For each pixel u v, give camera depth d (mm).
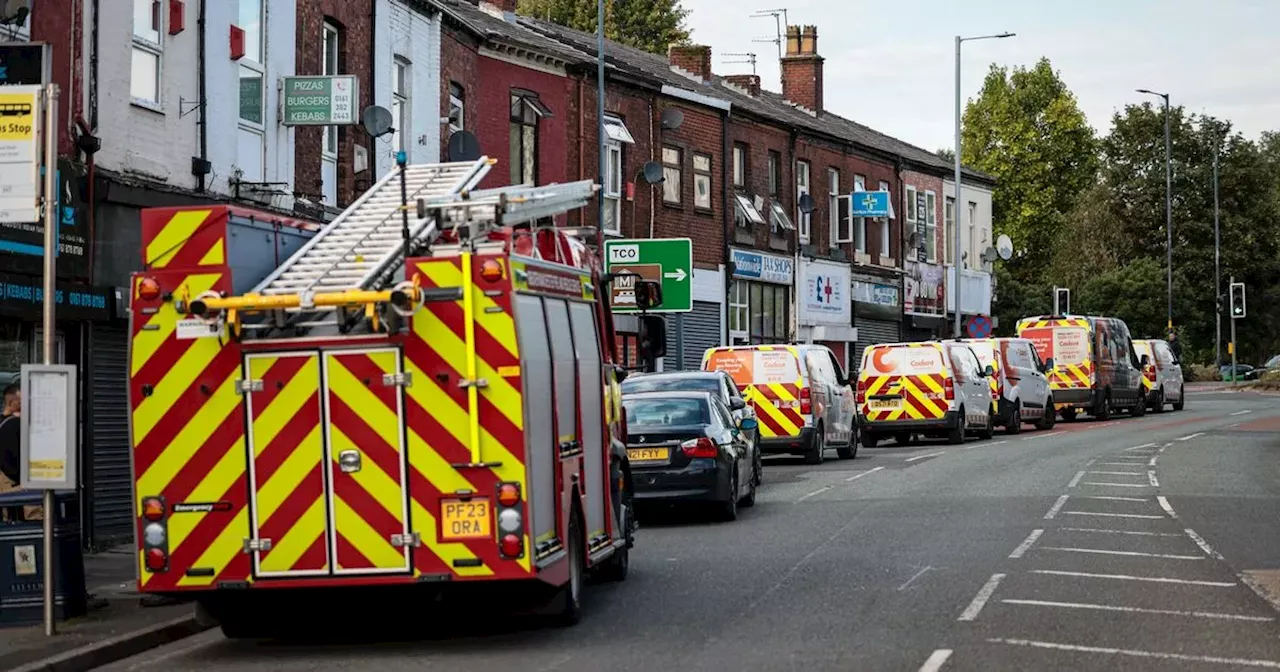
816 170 56812
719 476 22188
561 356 13625
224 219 12562
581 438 14258
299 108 25609
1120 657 11820
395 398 12383
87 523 20688
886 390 41156
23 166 13625
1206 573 16672
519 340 12359
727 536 20906
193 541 12578
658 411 22703
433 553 12344
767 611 14406
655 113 46000
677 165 47688
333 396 12438
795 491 27719
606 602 15320
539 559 12508
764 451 34156
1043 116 108812
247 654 13273
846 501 25562
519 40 38312
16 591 14164
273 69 25484
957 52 59844
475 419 12297
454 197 12961
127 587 17094
